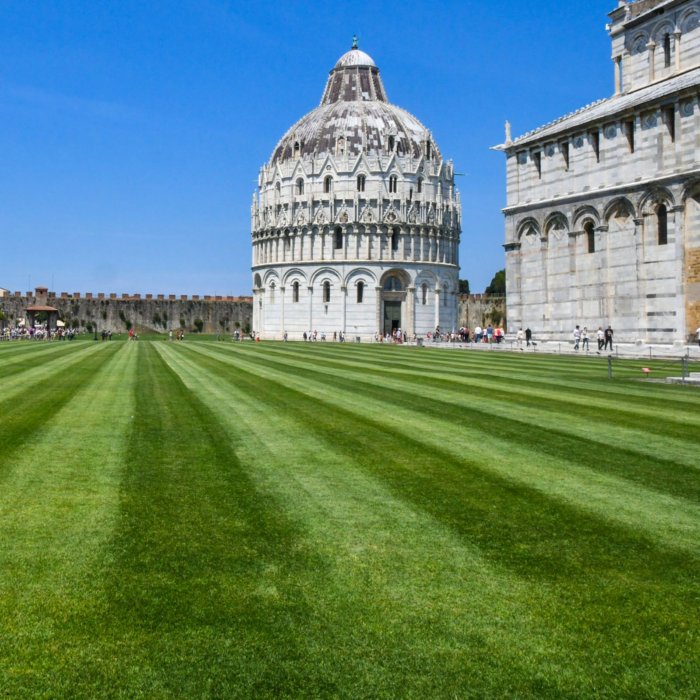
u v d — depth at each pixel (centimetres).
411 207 15962
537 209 7888
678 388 3244
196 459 1694
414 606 917
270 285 16675
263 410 2492
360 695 732
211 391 3125
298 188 16175
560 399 2797
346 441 1912
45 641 827
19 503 1317
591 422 2209
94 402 2705
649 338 6769
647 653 811
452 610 907
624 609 912
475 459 1695
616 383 3494
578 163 7444
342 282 15762
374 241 15762
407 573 1017
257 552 1091
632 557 1078
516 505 1328
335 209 15812
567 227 7575
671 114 6556
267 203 16762
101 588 959
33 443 1858
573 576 1010
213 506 1315
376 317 15762
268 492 1409
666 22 7275
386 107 16762
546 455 1738
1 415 2323
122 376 3925
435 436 1983
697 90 6209
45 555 1070
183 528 1194
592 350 6994
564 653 810
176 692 735
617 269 7069
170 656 799
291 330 16262
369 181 15812
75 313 18925
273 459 1697
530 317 8056
